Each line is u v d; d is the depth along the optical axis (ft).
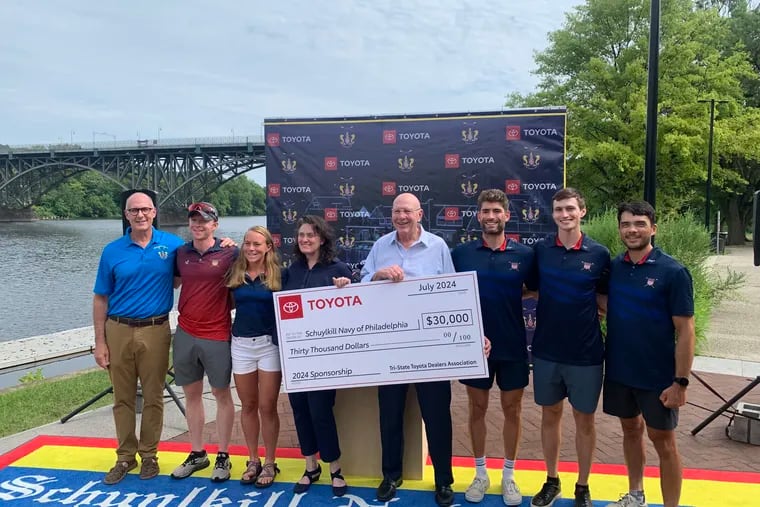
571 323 10.71
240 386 12.41
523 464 13.64
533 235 20.08
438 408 11.63
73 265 93.97
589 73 69.46
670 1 67.62
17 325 46.73
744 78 104.99
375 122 20.86
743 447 14.44
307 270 12.21
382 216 21.02
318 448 12.42
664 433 10.23
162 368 13.10
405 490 12.38
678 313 9.78
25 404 18.74
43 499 12.19
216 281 12.50
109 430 16.20
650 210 10.12
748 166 101.86
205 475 13.26
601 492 12.13
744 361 23.00
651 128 19.49
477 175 20.35
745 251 89.04
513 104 80.43
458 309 11.36
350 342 11.73
